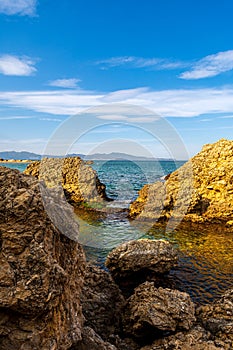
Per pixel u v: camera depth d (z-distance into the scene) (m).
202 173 29.70
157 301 8.94
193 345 7.49
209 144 33.56
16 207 5.82
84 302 9.35
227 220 26.59
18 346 5.46
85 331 7.23
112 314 9.48
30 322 5.66
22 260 5.64
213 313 8.96
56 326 6.03
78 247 8.04
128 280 14.26
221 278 14.50
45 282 5.59
